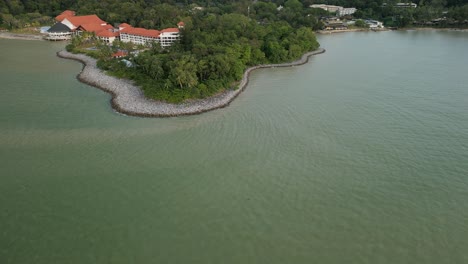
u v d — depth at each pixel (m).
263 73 157.12
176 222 61.66
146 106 109.31
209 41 169.00
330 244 57.88
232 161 79.75
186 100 114.88
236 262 54.12
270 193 69.50
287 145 87.12
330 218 63.41
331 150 85.31
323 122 100.88
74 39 191.88
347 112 108.62
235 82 136.25
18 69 149.38
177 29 196.38
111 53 161.25
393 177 75.31
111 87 127.19
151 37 194.88
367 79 145.75
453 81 143.75
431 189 71.62
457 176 75.94
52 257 54.62
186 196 68.12
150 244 57.12
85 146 85.19
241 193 69.25
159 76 127.81
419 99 121.62
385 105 115.31
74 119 100.44
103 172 74.88
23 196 67.31
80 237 58.28
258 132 93.88
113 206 65.12
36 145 85.12
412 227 61.69
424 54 197.62
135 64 145.88
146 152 82.88
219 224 61.44
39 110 105.88
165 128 95.81
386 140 91.00
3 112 103.38
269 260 54.62
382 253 56.31
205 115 105.50
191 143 87.50
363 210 65.50
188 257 54.91
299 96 123.06
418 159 82.31
